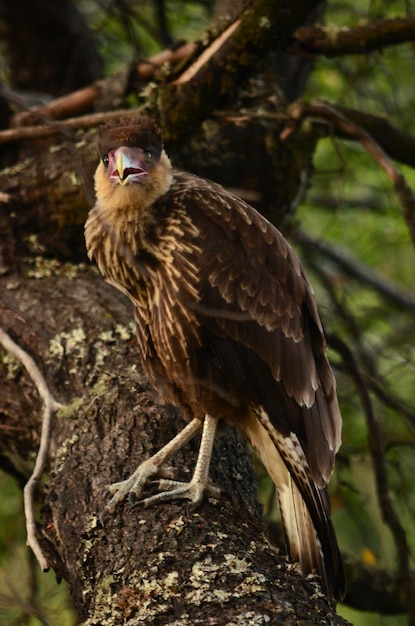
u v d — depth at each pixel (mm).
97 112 13148
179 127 11453
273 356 8766
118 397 9117
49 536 8391
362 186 15891
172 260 8773
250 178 12406
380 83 15656
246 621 6629
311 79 15805
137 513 7879
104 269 9281
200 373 8750
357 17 15219
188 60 11516
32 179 11477
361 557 12148
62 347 9914
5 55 16016
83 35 15383
